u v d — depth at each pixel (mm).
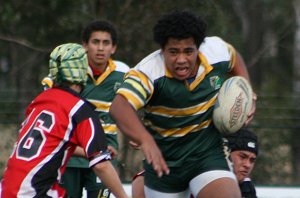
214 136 13648
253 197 14773
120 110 12688
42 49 30453
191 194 14211
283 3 39125
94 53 17500
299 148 27672
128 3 29719
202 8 29578
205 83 13125
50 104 12680
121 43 29391
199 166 13570
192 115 13281
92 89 17453
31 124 12672
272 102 27406
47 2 29953
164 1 29703
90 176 17641
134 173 26359
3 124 26391
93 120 12641
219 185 13258
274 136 27562
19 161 12492
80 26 29703
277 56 40188
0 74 32594
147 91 12836
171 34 12406
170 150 13609
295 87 39781
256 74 36875
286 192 20938
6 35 30703
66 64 12789
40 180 12469
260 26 36844
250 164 14688
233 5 36250
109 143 17625
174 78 12875
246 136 14664
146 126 13641
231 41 30906
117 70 17688
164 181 14016
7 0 30219
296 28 39656
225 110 13242
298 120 27031
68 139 12586
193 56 12633
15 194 12391
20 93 27125
